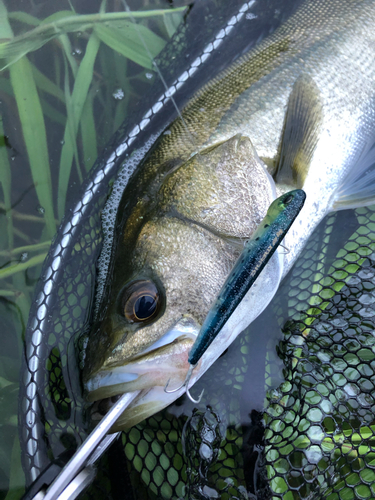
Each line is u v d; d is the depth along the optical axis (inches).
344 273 14.5
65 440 12.6
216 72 16.3
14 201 15.9
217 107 14.4
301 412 13.0
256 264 9.9
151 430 13.3
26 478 12.0
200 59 16.4
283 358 13.8
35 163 15.8
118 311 11.7
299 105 14.2
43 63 16.8
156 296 11.7
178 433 13.3
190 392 13.6
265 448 12.8
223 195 12.5
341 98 14.8
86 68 16.6
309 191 14.1
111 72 17.2
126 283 11.9
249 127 14.0
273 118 14.2
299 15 15.8
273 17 17.1
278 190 13.4
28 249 15.5
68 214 14.5
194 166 12.5
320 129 14.3
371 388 13.5
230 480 12.6
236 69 15.2
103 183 14.8
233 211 12.5
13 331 14.9
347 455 12.5
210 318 10.0
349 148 15.1
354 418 13.2
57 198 16.1
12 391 14.3
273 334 14.1
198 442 13.0
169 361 11.4
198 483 12.5
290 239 13.6
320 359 13.7
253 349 13.9
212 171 12.5
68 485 10.6
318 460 12.8
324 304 14.2
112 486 12.7
